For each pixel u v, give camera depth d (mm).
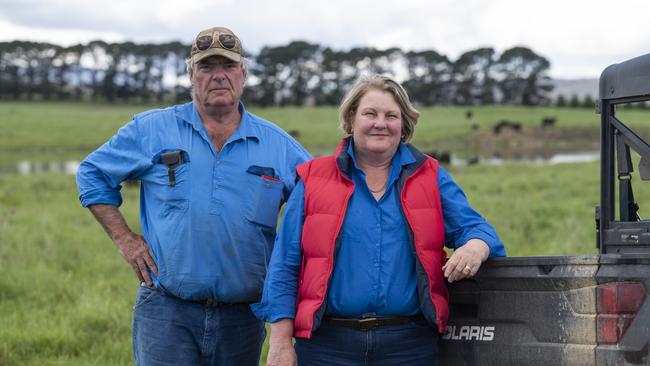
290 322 4070
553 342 3725
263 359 6859
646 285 3490
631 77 3799
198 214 4520
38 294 9320
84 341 7441
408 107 4172
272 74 137375
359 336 3986
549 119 82375
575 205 16828
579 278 3650
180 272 4520
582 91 185750
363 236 3998
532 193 21062
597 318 3596
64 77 144000
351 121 4215
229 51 4527
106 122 80875
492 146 68125
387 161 4152
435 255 4039
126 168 4668
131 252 4668
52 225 14523
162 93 144000
